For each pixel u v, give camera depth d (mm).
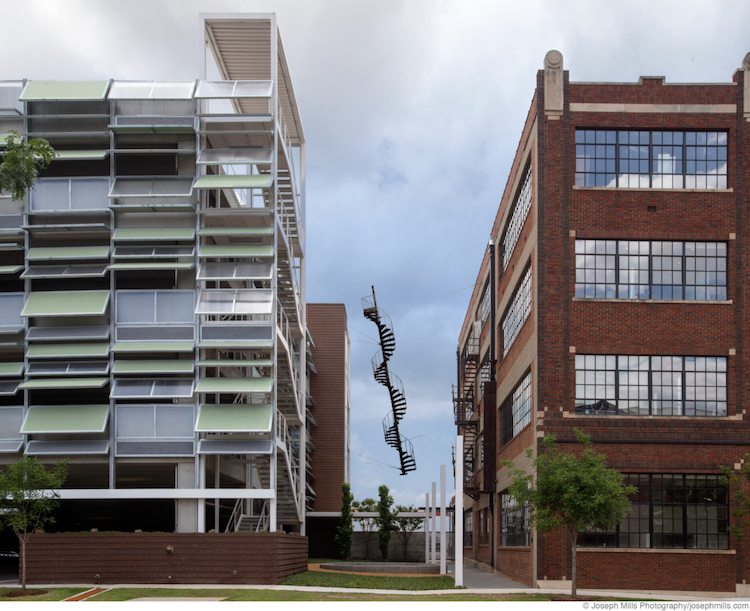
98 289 33781
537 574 28062
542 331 29672
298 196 42625
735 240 30219
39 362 32219
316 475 62688
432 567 37844
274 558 28250
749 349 29641
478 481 50656
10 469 26359
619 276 30188
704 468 28797
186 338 32125
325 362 64812
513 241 38688
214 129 34312
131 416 31594
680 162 30906
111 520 42125
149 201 32812
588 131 30953
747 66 30969
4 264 34219
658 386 29547
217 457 34938
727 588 27891
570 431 28953
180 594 25156
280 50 35719
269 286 38062
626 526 28500
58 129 33344
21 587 26656
